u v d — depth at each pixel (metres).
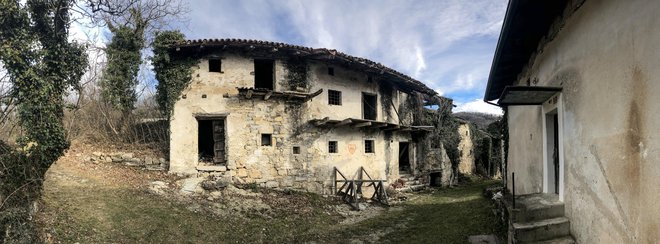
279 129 11.48
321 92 11.14
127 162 10.48
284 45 11.00
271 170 11.23
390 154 14.61
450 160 17.61
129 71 11.14
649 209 2.83
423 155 16.58
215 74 11.11
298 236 7.74
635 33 2.97
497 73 7.35
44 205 6.70
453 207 10.34
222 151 11.24
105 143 11.52
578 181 4.27
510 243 4.80
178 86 10.90
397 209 10.89
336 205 10.87
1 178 5.63
